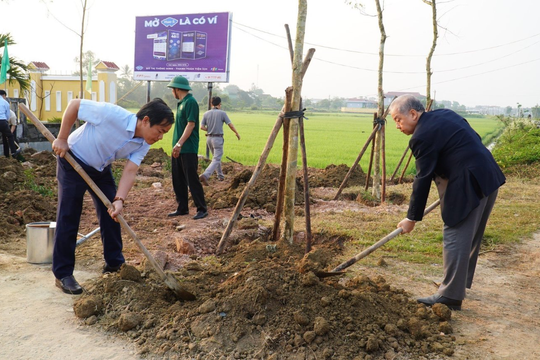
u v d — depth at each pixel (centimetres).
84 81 2892
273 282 385
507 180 1229
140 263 493
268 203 780
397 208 805
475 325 391
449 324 381
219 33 1392
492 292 465
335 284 416
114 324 367
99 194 396
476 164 391
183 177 701
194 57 1433
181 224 661
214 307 369
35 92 2800
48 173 999
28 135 1374
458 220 397
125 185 412
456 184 396
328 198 914
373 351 338
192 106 671
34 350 333
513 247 609
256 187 839
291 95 528
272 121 5394
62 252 425
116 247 464
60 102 3000
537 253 586
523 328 388
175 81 680
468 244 403
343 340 345
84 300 383
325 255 537
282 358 328
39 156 1180
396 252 574
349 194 952
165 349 336
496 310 422
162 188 929
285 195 552
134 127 407
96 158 416
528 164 1409
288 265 471
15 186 789
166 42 1466
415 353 342
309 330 351
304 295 379
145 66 1516
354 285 434
